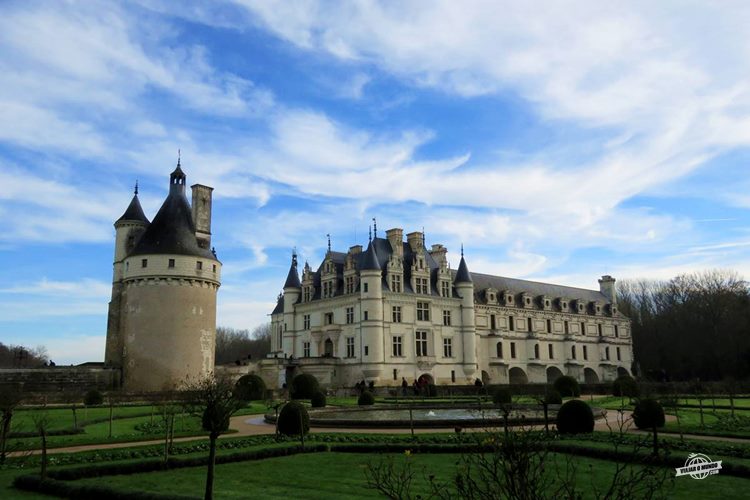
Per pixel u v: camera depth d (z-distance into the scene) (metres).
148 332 59.47
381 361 74.56
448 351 83.62
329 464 21.16
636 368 117.00
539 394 62.22
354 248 83.25
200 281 62.41
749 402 50.31
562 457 22.06
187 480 18.44
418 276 82.06
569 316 107.88
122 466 19.61
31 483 17.36
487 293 95.69
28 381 54.88
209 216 67.06
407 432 29.83
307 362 76.00
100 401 47.50
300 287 89.38
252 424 36.06
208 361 62.25
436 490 11.46
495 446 10.27
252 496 16.02
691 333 107.06
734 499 15.57
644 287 141.00
